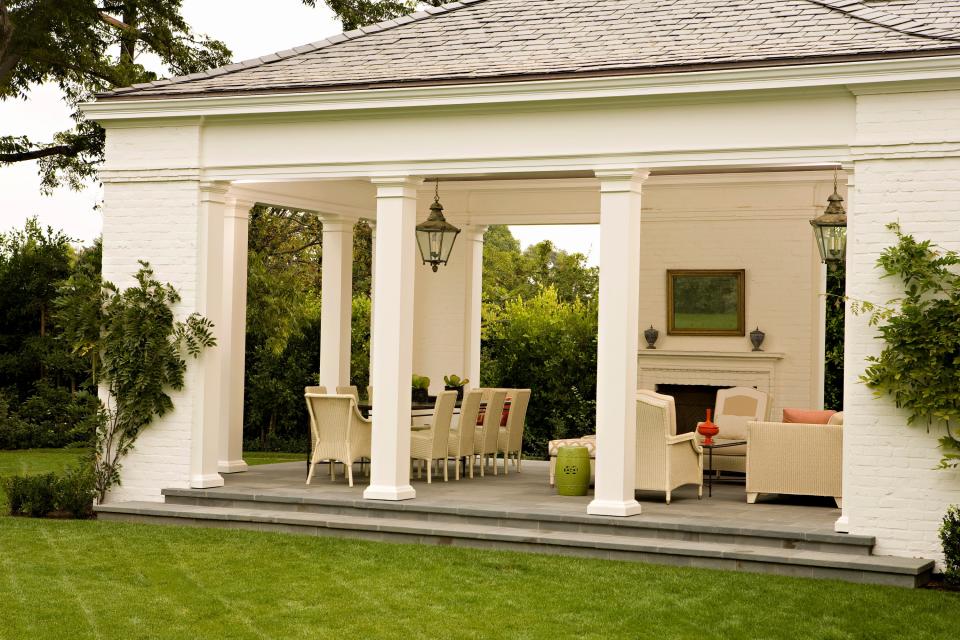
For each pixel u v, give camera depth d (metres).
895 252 9.95
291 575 9.65
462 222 18.02
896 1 12.27
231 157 12.86
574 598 8.85
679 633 7.93
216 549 10.71
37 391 23.55
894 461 10.05
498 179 17.12
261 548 10.74
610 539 10.48
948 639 7.81
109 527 11.95
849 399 10.23
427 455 13.58
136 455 13.06
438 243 14.62
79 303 13.20
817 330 16.42
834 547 10.05
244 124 12.80
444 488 13.20
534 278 36.91
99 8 23.25
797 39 11.12
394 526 11.18
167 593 9.04
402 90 11.84
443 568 9.87
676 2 13.38
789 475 11.88
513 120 11.66
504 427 15.30
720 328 16.94
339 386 15.73
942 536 9.55
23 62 22.75
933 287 9.88
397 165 12.14
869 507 10.12
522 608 8.57
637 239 11.33
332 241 16.42
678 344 17.22
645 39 12.09
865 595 8.96
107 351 13.05
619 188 11.23
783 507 11.86
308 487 13.05
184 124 12.97
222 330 14.78
